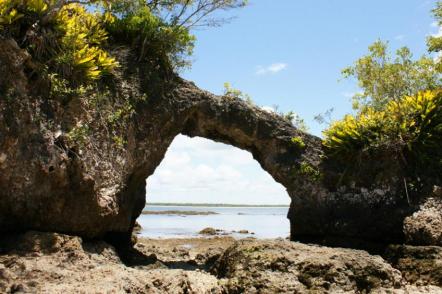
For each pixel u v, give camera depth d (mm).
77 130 10836
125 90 12797
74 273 8586
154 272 9336
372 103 19016
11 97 9680
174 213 85812
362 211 14477
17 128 9703
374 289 9062
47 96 10625
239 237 27484
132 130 12852
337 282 9078
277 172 15961
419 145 14219
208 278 9766
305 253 10172
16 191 9820
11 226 10172
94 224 11438
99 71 11414
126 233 13773
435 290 9219
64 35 11148
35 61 10422
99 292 7473
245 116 15500
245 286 9250
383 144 14422
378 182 14414
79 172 10719
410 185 13922
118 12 13820
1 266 8281
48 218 10523
